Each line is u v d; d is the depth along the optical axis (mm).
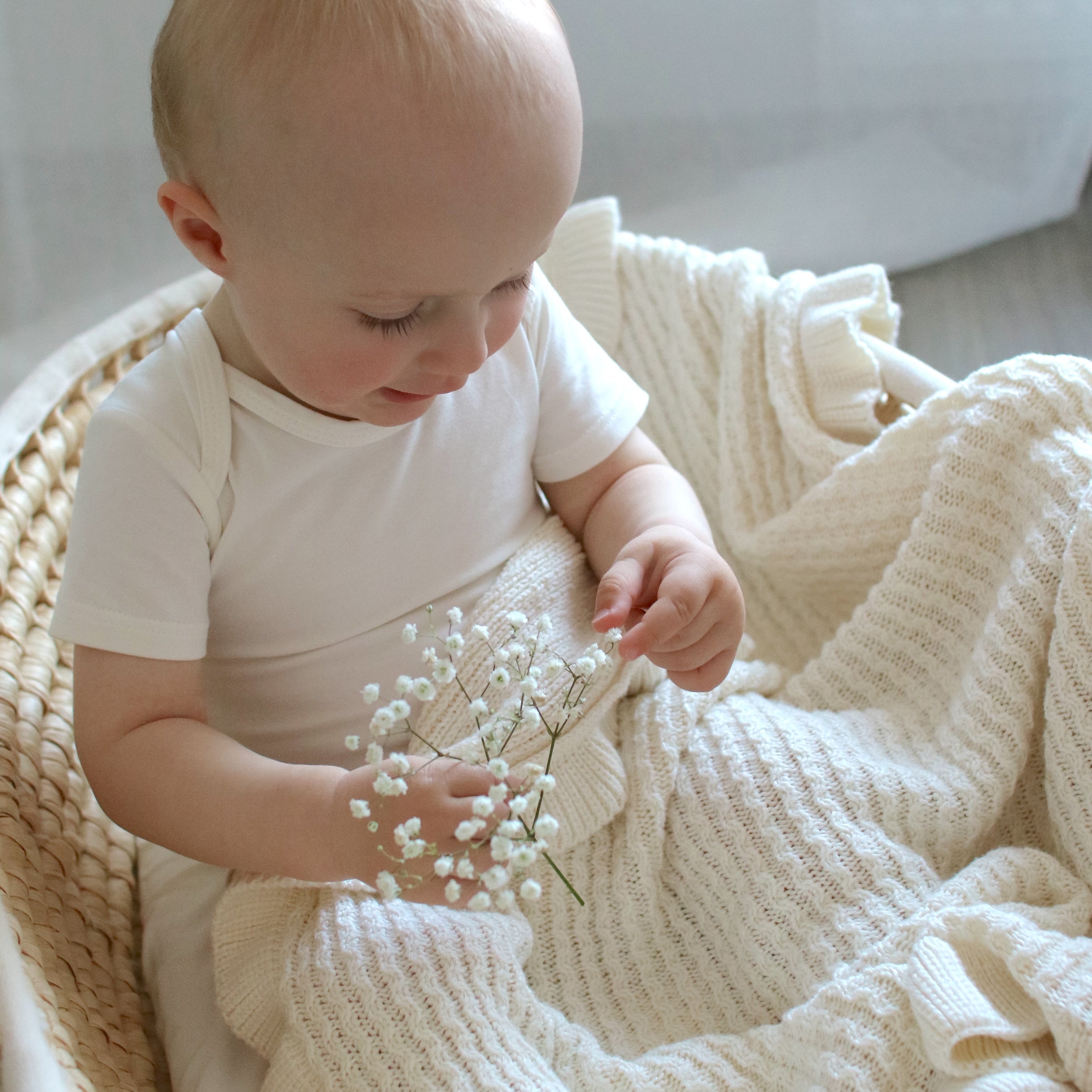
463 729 806
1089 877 753
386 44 569
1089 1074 637
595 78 1651
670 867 829
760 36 1631
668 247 1189
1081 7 1620
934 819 779
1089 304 1722
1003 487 870
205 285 1231
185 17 607
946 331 1706
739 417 1101
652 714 858
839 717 859
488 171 579
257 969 758
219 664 828
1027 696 799
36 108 1546
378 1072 688
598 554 915
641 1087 721
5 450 1032
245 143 591
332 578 811
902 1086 672
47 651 986
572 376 910
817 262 1822
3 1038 569
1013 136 1731
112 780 745
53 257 1640
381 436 792
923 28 1633
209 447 754
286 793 707
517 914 797
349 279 603
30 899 740
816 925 757
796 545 1027
